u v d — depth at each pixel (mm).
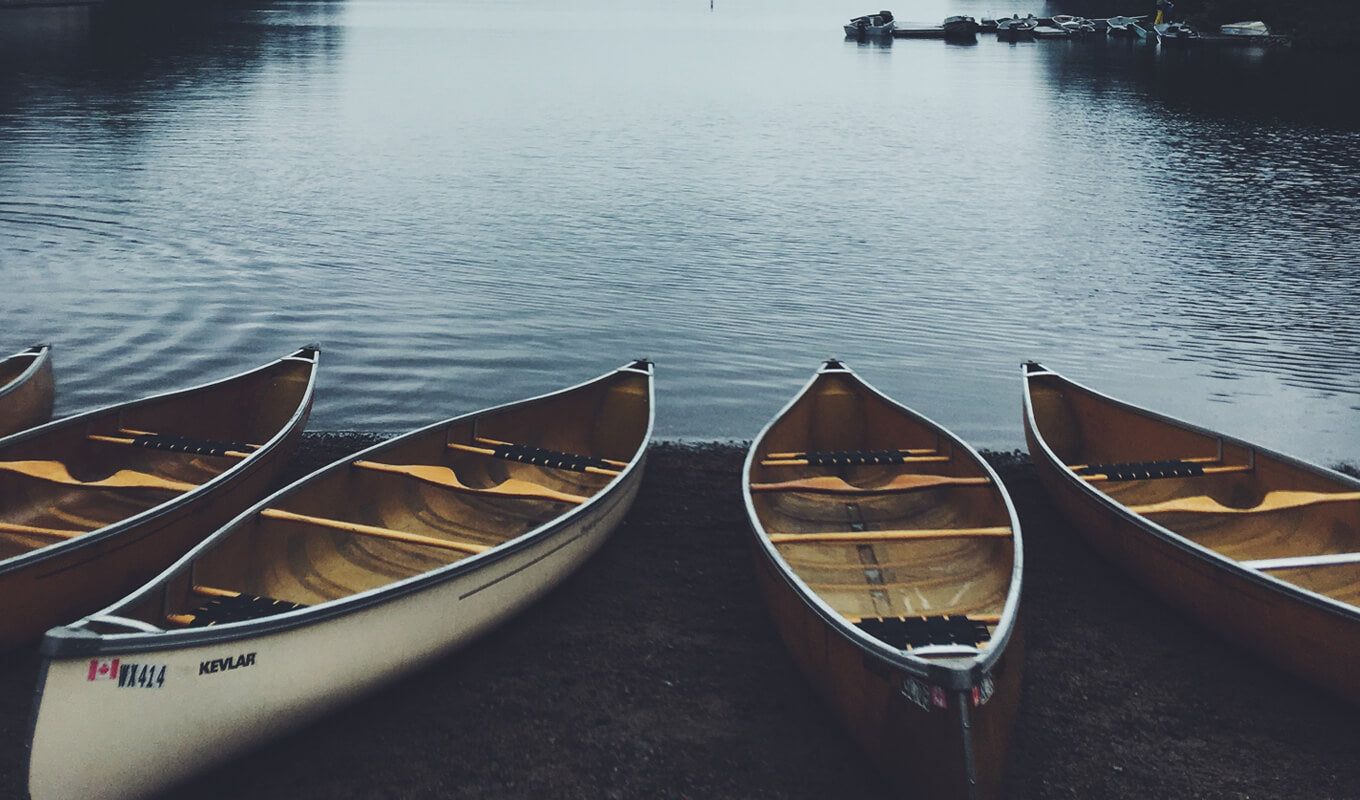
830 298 16125
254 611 5465
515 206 22453
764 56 69938
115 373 12016
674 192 24562
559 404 9562
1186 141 33500
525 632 6961
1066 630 7086
